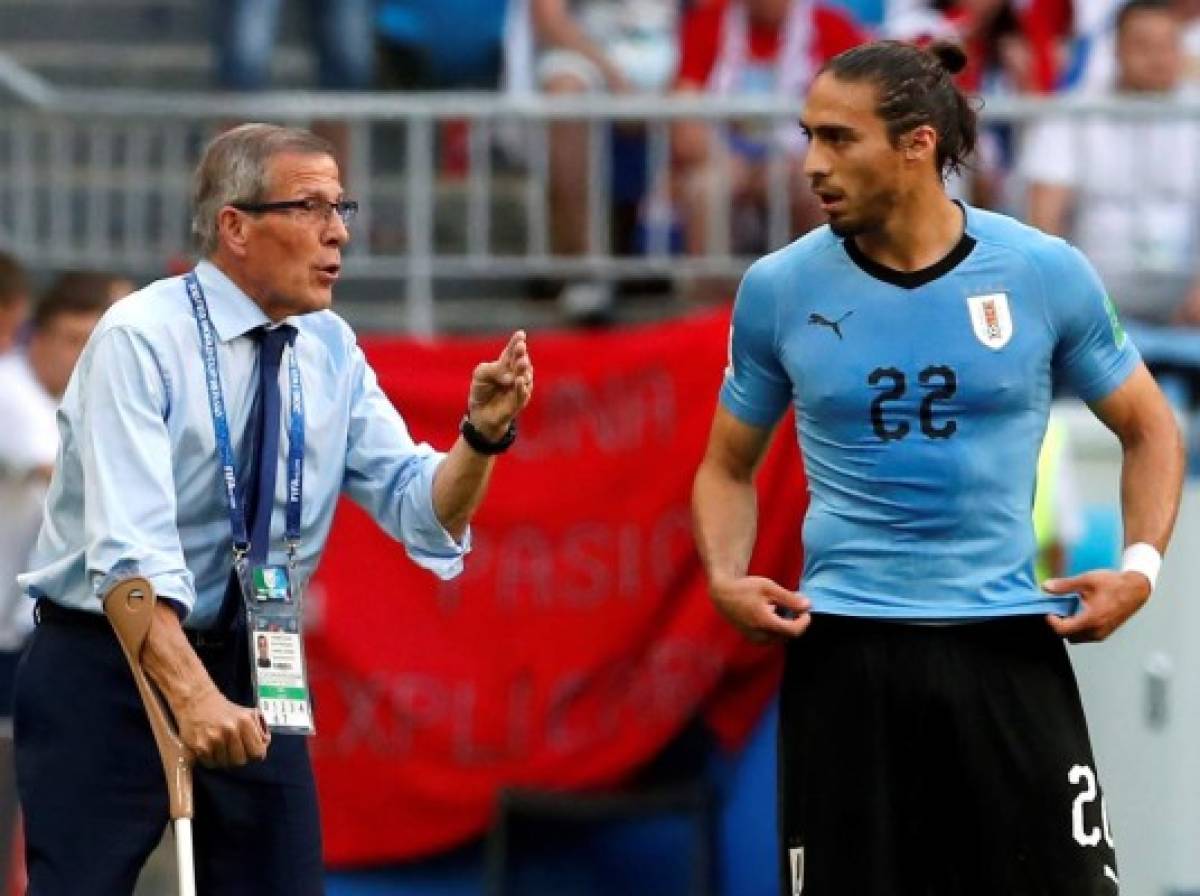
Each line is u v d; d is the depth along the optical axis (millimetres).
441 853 31297
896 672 20094
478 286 37969
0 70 36781
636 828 31625
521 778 30984
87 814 19766
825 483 20344
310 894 20281
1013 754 20094
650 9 39031
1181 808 29188
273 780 20125
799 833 20469
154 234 37375
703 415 30938
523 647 31125
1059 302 20078
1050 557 29391
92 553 19031
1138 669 29234
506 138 37344
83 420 19531
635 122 35250
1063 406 33844
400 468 20422
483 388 19594
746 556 20969
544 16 38375
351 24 39375
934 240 19984
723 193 35000
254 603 19719
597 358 31250
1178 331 34719
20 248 36281
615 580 31062
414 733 31109
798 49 36906
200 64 44688
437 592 31266
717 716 31172
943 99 19828
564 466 31281
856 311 20016
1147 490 20500
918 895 20453
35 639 20078
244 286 19797
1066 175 34812
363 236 35750
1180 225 34938
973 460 19922
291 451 19938
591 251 35250
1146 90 35719
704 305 36469
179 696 18859
